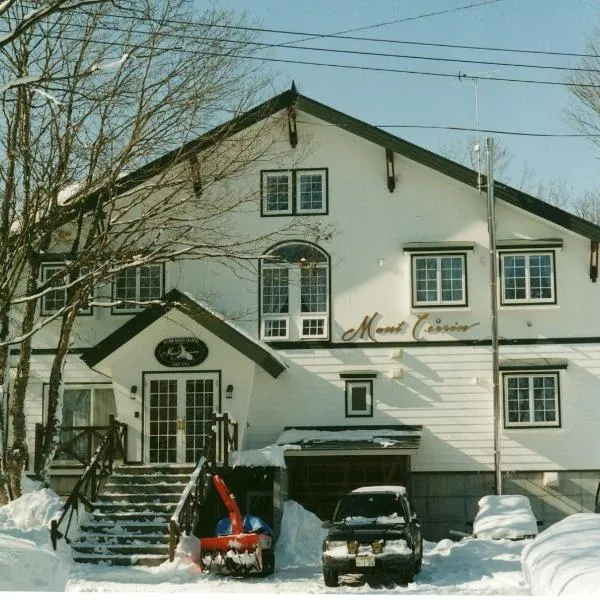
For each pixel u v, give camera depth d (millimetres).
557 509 27938
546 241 28578
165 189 28547
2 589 9227
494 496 25406
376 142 28797
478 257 28859
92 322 29531
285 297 29203
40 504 22719
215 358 28000
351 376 28688
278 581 19906
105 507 23703
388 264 29062
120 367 28125
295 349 28984
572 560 11906
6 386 24344
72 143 23000
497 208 29000
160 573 20219
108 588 18297
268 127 28109
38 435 26812
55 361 25406
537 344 28516
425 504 28219
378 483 28047
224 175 25547
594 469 27984
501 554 21922
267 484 25719
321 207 29344
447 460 28297
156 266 29453
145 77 23453
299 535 24656
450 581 19047
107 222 24859
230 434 27812
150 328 28156
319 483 28219
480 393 28453
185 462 27609
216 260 29266
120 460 28188
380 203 29297
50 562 10367
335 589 18438
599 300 28484
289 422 28734
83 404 29422
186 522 22453
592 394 28250
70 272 23625
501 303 28578
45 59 22703
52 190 23266
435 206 29125
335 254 29203
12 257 22766
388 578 20047
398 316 28891
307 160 29469
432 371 28625
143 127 23578
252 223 29281
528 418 28281
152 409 27953
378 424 28562
